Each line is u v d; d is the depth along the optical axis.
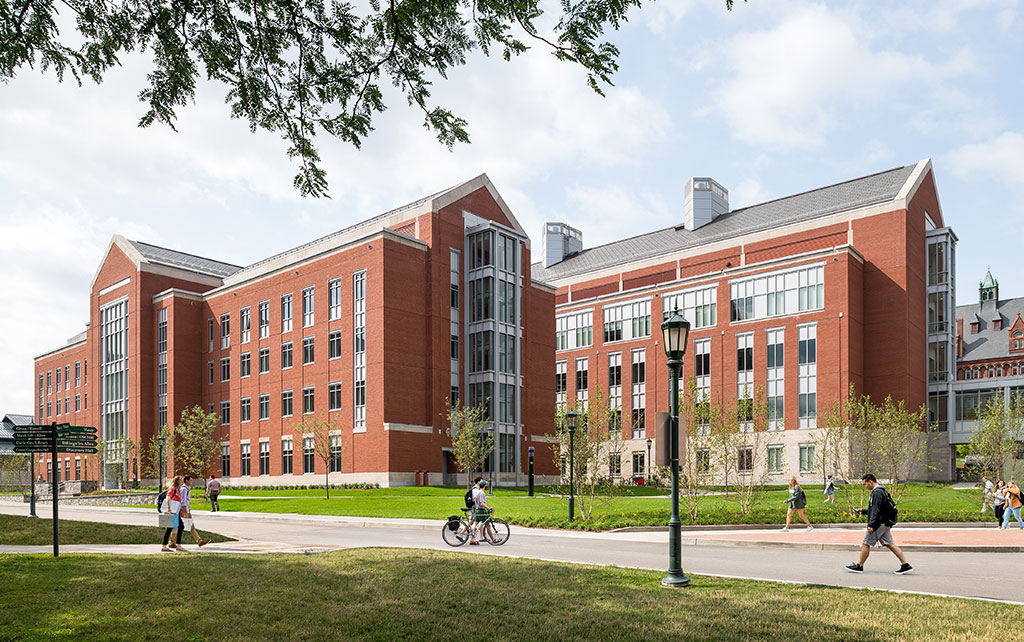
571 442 27.55
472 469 50.16
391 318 52.00
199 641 8.55
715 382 63.56
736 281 63.41
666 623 9.50
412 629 9.21
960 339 88.38
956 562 16.59
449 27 8.23
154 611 9.92
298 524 29.80
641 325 70.50
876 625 9.31
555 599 10.99
